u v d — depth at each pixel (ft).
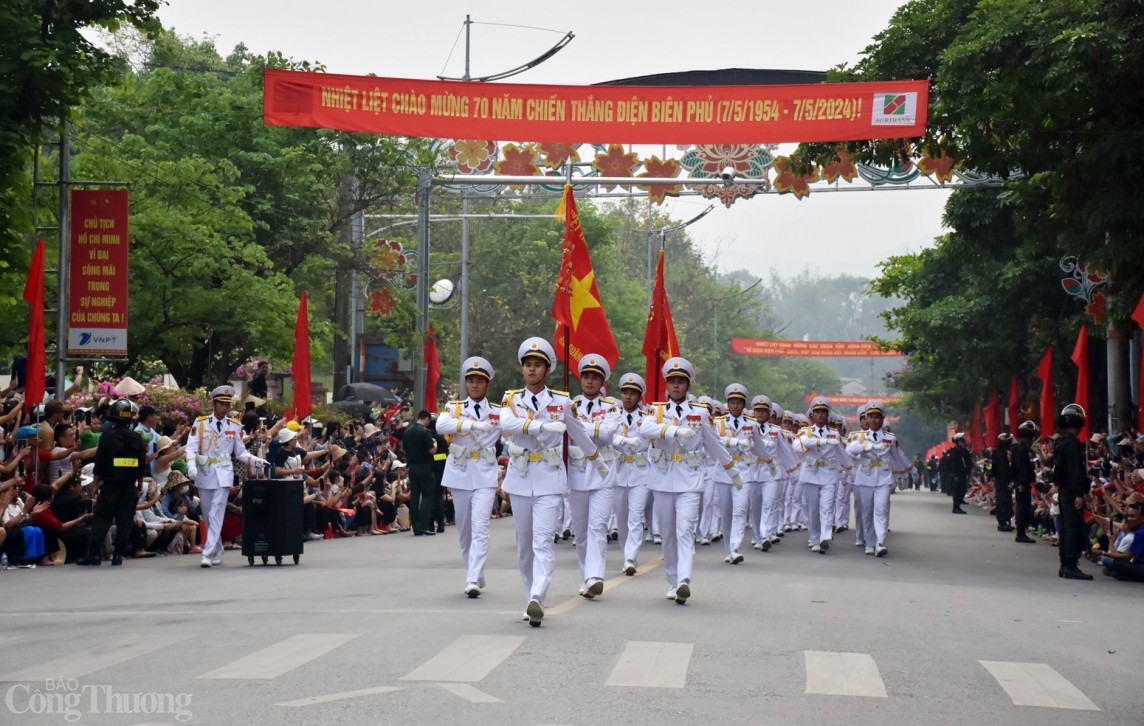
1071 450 58.95
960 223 103.24
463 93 76.28
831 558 65.87
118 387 77.97
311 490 75.25
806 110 74.43
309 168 106.01
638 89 76.02
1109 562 58.75
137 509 60.70
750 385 349.41
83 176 92.27
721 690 26.58
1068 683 29.04
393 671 27.78
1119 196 63.31
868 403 69.05
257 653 29.99
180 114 105.91
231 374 116.37
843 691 26.96
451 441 42.83
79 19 66.80
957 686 28.22
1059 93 59.72
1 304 75.41
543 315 185.37
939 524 105.81
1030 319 121.08
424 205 110.01
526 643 31.86
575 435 38.34
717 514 74.38
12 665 29.12
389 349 133.39
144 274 94.48
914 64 75.72
